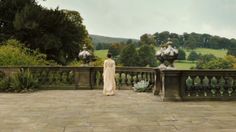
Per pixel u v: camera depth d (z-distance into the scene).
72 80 17.19
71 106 11.16
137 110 10.38
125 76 17.09
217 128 7.81
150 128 7.80
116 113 9.84
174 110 10.38
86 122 8.51
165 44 14.97
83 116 9.35
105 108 10.76
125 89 16.95
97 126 8.03
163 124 8.26
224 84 12.74
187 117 9.19
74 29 32.59
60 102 12.12
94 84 17.36
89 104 11.65
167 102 12.18
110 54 14.58
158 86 14.48
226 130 7.60
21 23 29.97
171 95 12.52
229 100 12.62
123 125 8.15
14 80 15.76
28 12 30.61
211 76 12.75
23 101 12.36
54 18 31.27
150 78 16.12
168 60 14.00
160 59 14.82
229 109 10.55
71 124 8.26
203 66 22.33
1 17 32.84
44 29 31.06
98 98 13.34
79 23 42.06
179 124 8.26
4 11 32.91
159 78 14.45
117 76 17.14
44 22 30.80
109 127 7.92
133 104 11.66
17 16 30.45
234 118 9.04
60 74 17.14
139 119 8.91
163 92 12.62
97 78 17.41
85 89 17.06
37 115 9.49
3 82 15.72
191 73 12.69
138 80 16.92
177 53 13.92
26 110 10.34
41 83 16.98
